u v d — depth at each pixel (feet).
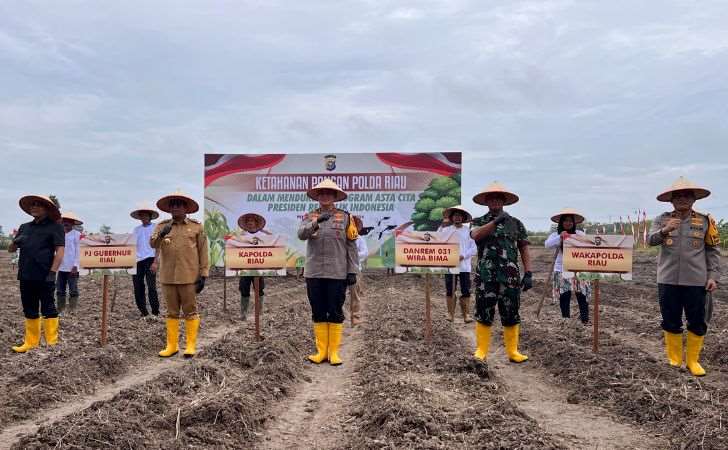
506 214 28.99
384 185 80.84
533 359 31.14
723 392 23.22
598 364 27.40
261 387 23.94
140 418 19.54
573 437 19.52
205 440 18.35
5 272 87.61
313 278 30.66
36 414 22.09
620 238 29.91
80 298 57.00
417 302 58.95
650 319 43.88
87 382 26.16
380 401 21.65
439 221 79.92
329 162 81.46
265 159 82.17
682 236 27.89
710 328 38.99
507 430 18.12
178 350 33.35
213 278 85.92
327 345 31.37
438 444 17.37
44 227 32.83
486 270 29.27
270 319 44.96
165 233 31.48
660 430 19.99
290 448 18.81
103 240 32.24
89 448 17.01
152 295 44.09
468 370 26.43
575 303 56.70
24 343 32.89
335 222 30.55
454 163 79.97
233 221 82.33
